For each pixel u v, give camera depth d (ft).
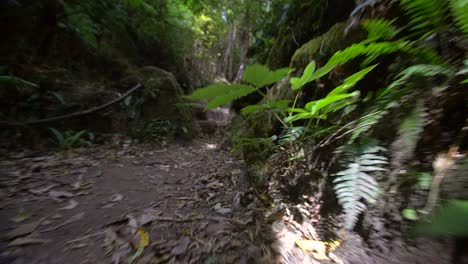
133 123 13.38
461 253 2.47
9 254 3.34
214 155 11.18
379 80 4.64
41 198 5.28
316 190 4.48
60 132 10.57
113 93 13.60
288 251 3.56
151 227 4.17
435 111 2.94
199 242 3.73
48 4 11.76
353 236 3.59
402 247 3.00
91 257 3.34
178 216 4.66
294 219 4.35
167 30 21.42
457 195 2.28
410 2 3.06
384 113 3.46
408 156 3.01
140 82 15.10
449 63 2.95
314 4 10.90
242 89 3.58
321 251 3.55
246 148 7.38
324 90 5.75
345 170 3.59
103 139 11.59
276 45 13.87
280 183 5.21
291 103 6.49
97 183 6.49
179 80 25.13
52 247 3.53
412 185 2.90
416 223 2.72
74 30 13.58
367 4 5.09
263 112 7.66
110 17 14.88
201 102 23.38
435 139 2.87
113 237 3.82
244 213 4.77
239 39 34.83
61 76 12.12
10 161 7.66
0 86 9.30
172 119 14.99
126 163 8.86
